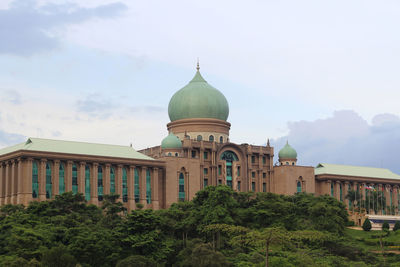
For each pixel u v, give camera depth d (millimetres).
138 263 136750
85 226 152750
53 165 190125
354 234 197875
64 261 132500
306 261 144500
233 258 149000
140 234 149750
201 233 164125
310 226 180250
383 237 190375
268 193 190125
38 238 142750
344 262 153375
